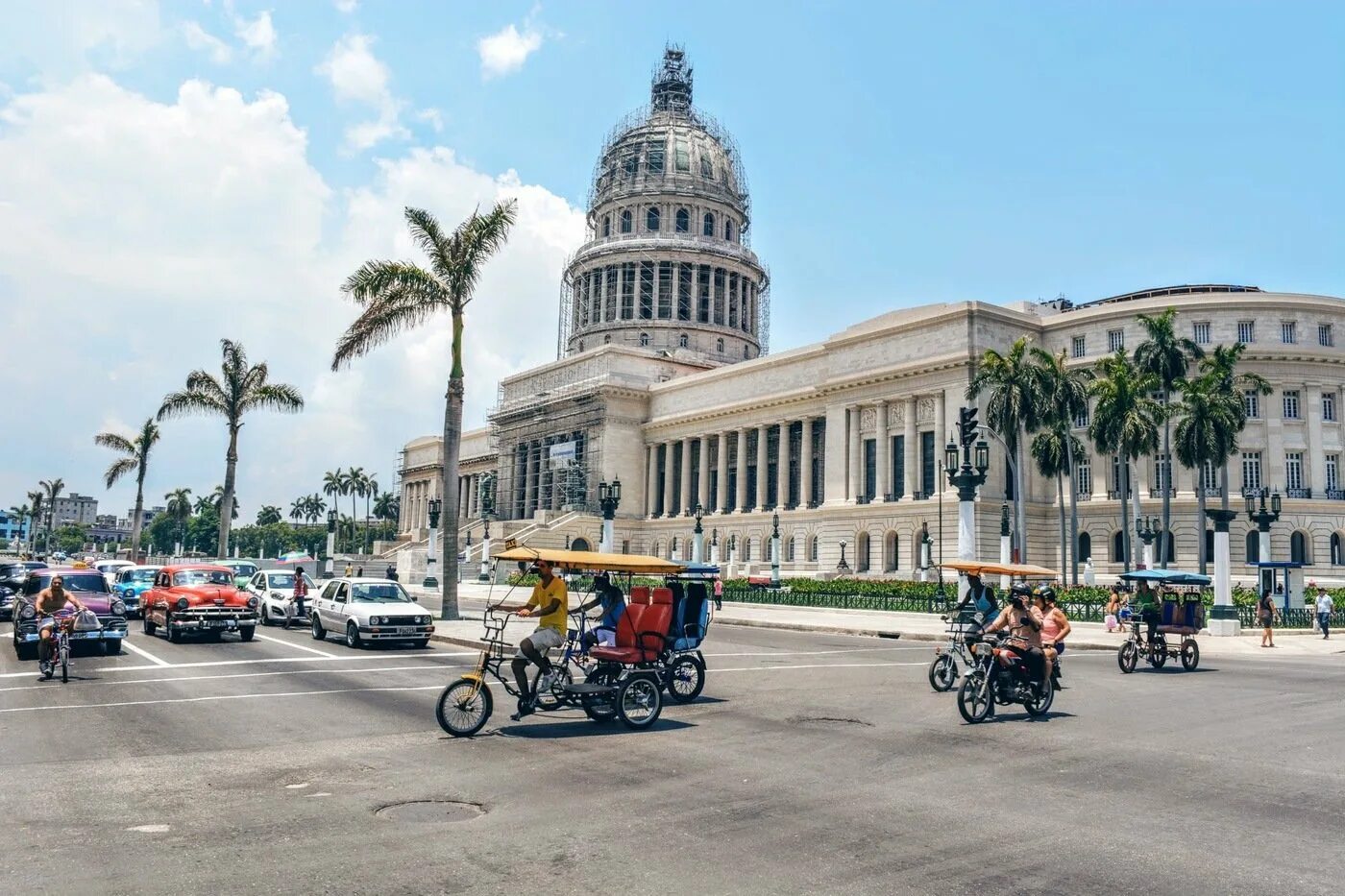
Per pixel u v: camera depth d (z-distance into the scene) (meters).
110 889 7.94
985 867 8.63
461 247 41.25
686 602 18.91
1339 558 68.62
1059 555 74.06
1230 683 23.00
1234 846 9.33
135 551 82.94
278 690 19.86
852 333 82.75
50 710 17.14
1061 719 16.98
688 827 9.85
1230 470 69.56
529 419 120.69
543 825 9.90
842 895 7.89
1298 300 70.75
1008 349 74.75
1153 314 71.88
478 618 40.97
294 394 59.03
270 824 9.90
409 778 12.00
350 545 195.12
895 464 78.38
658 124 131.00
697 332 122.94
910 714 17.44
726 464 98.81
